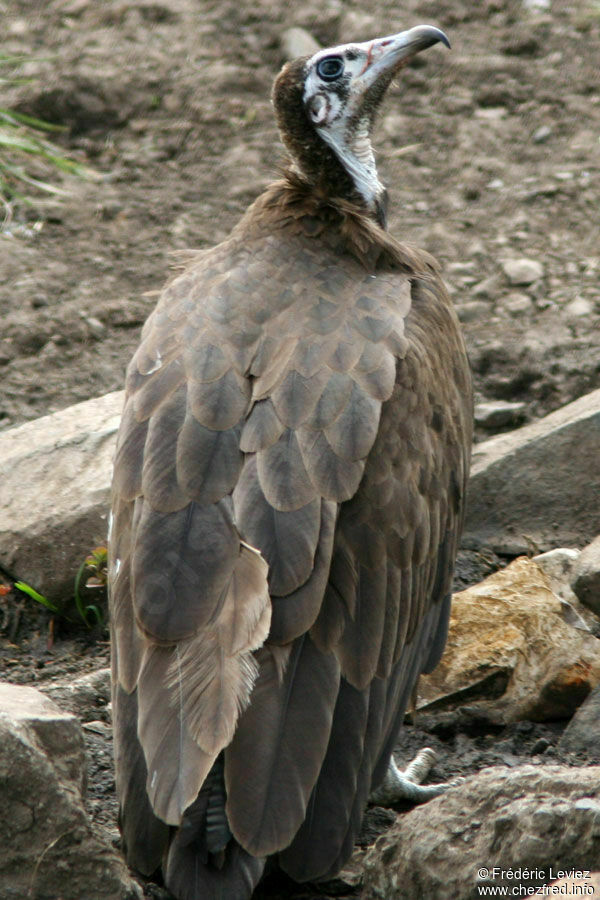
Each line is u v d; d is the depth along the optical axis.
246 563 7.26
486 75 19.20
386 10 20.31
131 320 14.70
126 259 15.74
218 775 7.03
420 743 9.59
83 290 15.14
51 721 7.68
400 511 8.03
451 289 15.14
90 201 16.78
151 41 19.59
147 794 7.00
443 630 8.95
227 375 8.17
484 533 12.01
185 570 7.29
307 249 9.27
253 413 7.94
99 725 9.51
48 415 12.94
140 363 8.54
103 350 14.28
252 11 20.12
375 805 8.93
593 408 12.19
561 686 9.67
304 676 7.21
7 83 18.34
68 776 7.71
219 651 7.04
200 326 8.57
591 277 15.23
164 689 7.06
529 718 9.73
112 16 20.12
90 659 10.74
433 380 8.72
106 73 18.69
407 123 18.34
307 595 7.28
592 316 14.54
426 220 16.41
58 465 11.55
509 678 9.74
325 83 10.34
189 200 16.84
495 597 10.17
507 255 15.66
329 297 8.78
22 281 15.23
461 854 7.27
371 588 7.73
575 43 19.89
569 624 10.23
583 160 17.50
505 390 13.77
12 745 7.29
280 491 7.55
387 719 7.87
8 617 11.14
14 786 7.30
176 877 6.83
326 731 7.11
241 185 17.06
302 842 7.02
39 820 7.36
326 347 8.34
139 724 7.05
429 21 20.22
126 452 8.05
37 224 16.31
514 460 12.02
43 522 11.12
